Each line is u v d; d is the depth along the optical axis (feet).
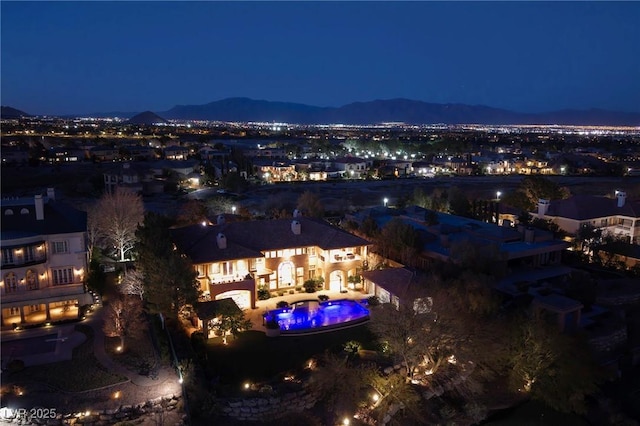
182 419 117.80
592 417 145.07
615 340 174.29
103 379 127.95
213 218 268.41
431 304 145.79
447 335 140.97
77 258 167.32
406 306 143.13
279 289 194.39
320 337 157.69
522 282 198.29
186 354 139.95
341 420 126.00
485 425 137.90
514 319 157.79
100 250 226.79
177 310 153.99
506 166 637.30
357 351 147.43
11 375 128.16
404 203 347.77
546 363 148.87
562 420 142.41
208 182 510.99
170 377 130.31
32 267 160.25
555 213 273.75
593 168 614.34
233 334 153.79
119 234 220.64
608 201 284.41
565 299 174.81
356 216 282.36
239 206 370.12
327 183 533.14
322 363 140.97
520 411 144.56
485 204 299.99
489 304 157.38
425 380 145.18
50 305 161.99
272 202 365.40
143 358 139.33
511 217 295.28
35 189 435.94
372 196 447.83
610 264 233.35
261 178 546.26
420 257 213.05
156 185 458.50
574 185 503.61
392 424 130.72
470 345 147.23
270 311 174.50
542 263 225.15
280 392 128.06
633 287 206.49
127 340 149.18
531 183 321.73
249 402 124.06
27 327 152.87
